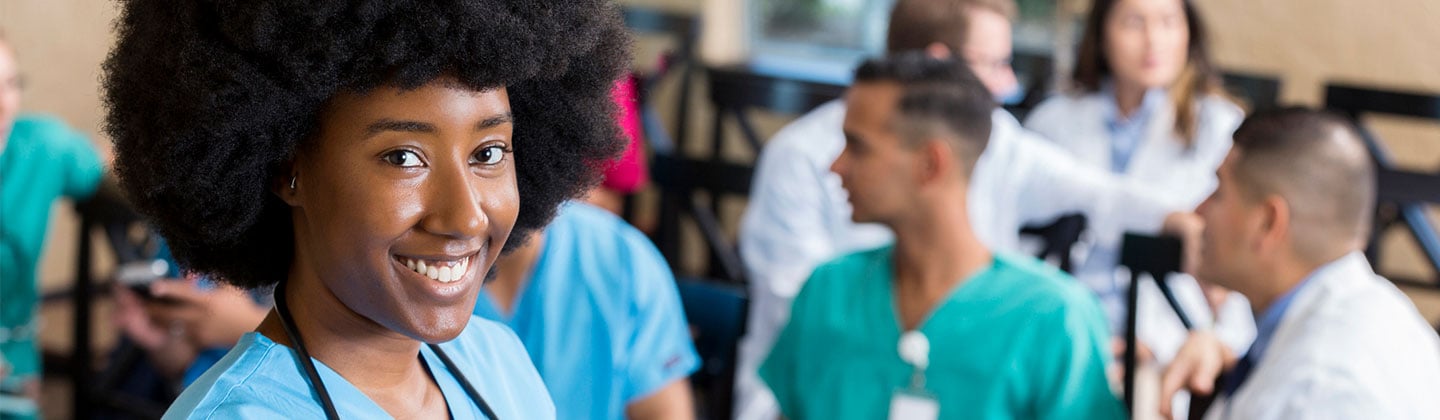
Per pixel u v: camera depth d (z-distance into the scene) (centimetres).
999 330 179
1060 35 433
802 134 290
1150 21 314
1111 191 280
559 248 173
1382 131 399
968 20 289
